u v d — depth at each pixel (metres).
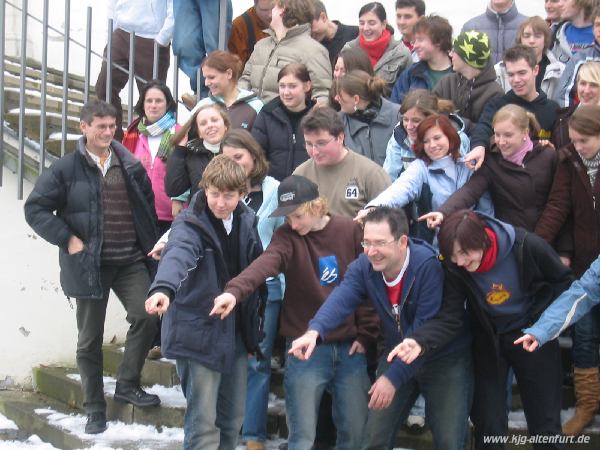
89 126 6.25
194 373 5.18
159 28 8.06
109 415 6.70
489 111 6.21
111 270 6.47
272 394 6.50
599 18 6.46
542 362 5.07
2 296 7.71
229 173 5.07
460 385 5.06
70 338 7.86
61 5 9.67
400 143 6.14
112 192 6.41
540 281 5.01
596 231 5.71
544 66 6.88
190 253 5.05
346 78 6.36
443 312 4.94
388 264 4.96
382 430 5.18
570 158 5.70
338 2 9.31
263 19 8.27
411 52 7.88
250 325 5.32
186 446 5.25
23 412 7.01
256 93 7.24
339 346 5.36
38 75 8.55
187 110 8.30
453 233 4.84
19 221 7.73
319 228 5.43
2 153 7.60
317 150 5.78
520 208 5.79
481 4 9.02
